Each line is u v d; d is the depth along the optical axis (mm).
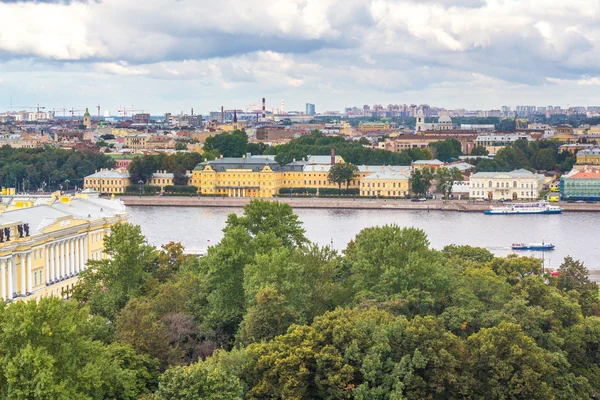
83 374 161500
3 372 156250
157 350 189375
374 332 185250
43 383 152750
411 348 184375
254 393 175625
